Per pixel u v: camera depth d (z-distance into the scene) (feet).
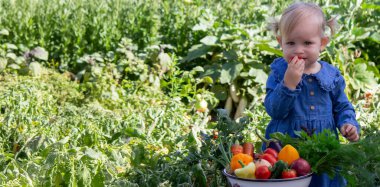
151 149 16.01
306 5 12.51
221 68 25.53
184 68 27.12
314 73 12.87
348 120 12.85
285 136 12.07
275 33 13.11
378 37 26.20
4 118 17.38
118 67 25.61
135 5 28.81
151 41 27.68
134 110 21.76
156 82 24.91
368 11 27.89
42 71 25.62
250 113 20.88
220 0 29.63
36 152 15.17
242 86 25.02
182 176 13.52
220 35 26.35
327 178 12.69
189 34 27.99
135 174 14.05
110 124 17.87
